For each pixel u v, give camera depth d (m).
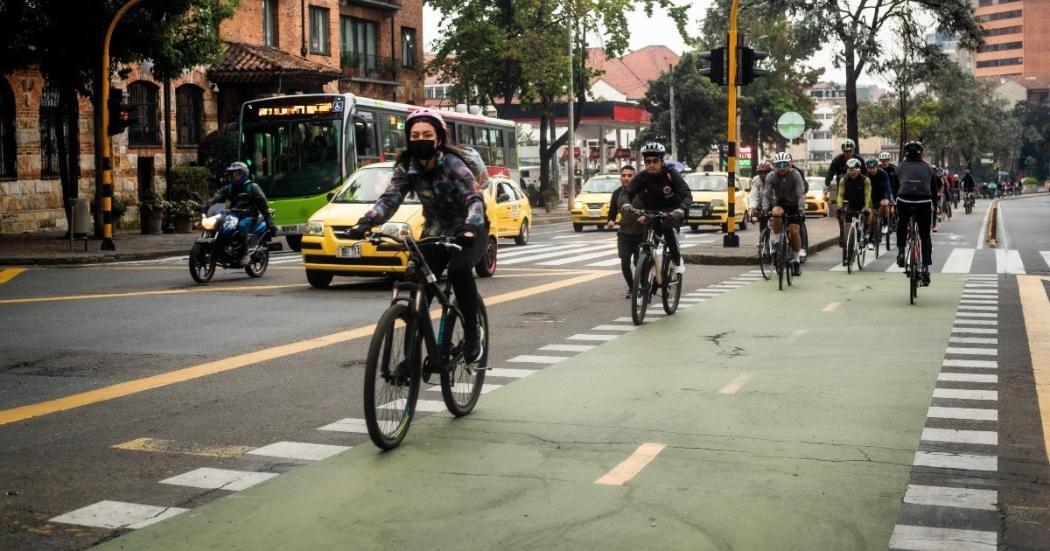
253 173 27.39
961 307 14.05
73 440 6.96
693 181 34.50
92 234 30.55
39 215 31.92
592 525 5.13
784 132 32.34
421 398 8.20
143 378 9.18
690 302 14.80
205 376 9.27
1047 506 5.45
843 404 7.94
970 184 52.12
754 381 8.88
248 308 14.23
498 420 7.43
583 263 21.75
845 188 19.20
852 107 44.69
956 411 7.69
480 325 7.66
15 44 26.69
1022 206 67.69
